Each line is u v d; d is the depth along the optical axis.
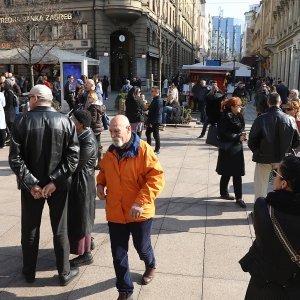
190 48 76.00
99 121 7.55
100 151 7.78
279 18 46.22
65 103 18.92
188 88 20.59
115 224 3.59
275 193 2.34
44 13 22.72
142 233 3.59
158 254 4.52
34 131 3.56
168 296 3.72
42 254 4.54
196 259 4.42
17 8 23.11
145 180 3.52
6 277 4.04
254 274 2.41
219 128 6.05
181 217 5.66
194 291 3.81
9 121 10.92
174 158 9.45
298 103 7.32
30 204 3.76
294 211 2.25
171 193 6.74
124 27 34.91
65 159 3.70
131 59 36.03
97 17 33.56
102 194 3.64
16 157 3.54
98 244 4.80
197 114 19.03
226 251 4.62
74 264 4.23
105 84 27.23
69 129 3.71
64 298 3.70
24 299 3.68
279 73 44.81
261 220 2.31
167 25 47.25
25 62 19.44
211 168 8.51
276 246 2.28
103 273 4.14
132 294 3.58
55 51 19.53
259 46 74.88
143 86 35.69
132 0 33.47
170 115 14.72
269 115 5.32
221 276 4.08
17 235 5.01
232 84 23.42
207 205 6.18
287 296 2.35
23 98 14.14
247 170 8.48
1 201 6.25
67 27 28.50
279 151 5.31
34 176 3.64
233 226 5.36
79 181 4.06
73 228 4.12
